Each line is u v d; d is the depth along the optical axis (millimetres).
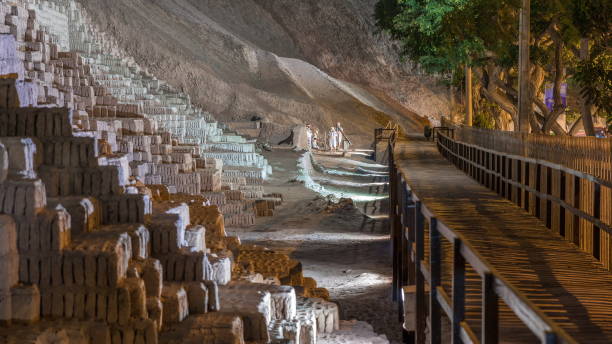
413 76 114438
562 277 7820
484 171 19453
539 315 3158
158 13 83500
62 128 6598
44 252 5547
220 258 7836
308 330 7691
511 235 10562
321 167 48406
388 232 23922
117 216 6559
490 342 4059
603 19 23609
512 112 41656
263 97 72875
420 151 38562
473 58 35469
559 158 11867
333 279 16047
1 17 18984
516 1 24172
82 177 6543
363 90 97625
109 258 5527
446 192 16766
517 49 34062
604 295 7043
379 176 48688
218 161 24797
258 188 28484
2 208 5562
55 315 5559
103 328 5469
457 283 4910
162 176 18703
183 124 31672
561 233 10867
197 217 10289
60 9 30375
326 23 114062
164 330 5828
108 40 36594
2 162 5699
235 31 103938
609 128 24844
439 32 33438
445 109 111438
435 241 5926
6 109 6609
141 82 32906
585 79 24422
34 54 19125
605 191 8945
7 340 5078
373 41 115625
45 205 5770
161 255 6559
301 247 20469
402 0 36000
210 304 6391
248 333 6348
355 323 9758
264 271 10422
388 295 14047
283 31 110875
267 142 53906
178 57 72688
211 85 69750
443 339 7520
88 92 18891
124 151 15742
